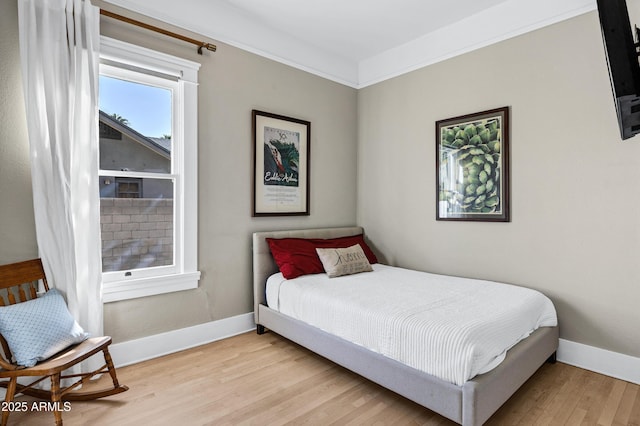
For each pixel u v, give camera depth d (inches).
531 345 82.0
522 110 110.7
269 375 92.9
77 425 71.0
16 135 83.4
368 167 160.7
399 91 146.8
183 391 84.4
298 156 141.5
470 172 123.0
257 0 114.4
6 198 82.4
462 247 126.2
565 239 102.3
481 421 64.6
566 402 80.2
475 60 122.1
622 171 92.7
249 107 126.2
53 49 84.0
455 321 74.5
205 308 115.2
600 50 95.8
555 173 104.0
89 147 88.8
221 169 118.8
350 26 130.0
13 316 69.6
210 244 116.3
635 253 90.9
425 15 122.3
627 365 91.4
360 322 85.7
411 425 71.9
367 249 146.4
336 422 72.7
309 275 122.1
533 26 107.8
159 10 104.2
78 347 76.2
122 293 97.3
